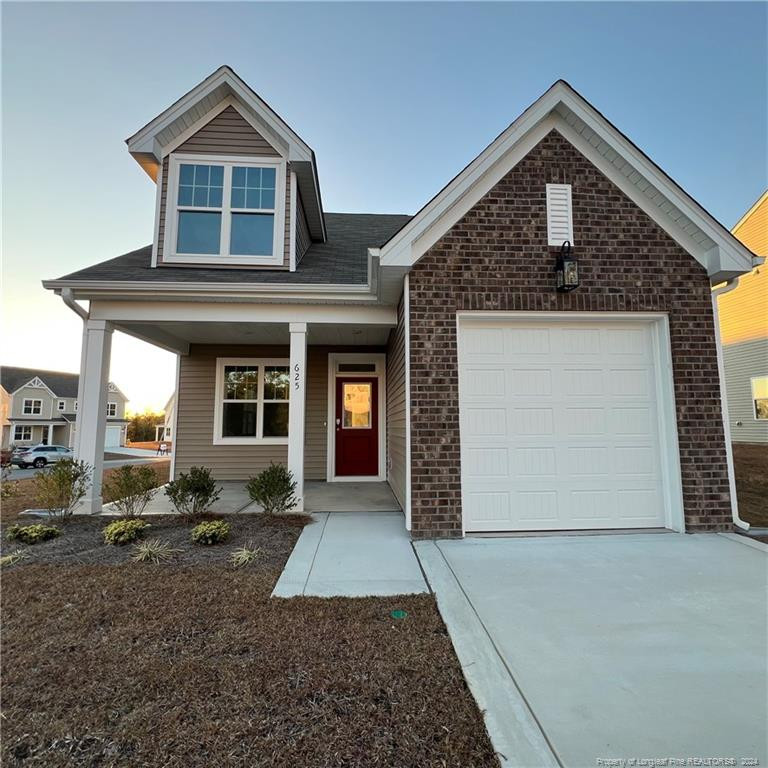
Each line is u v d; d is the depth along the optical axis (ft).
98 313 19.10
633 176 17.08
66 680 7.06
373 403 29.19
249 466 28.45
